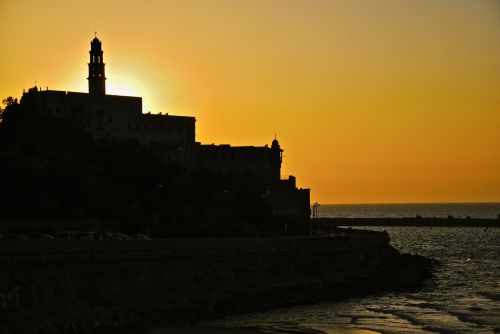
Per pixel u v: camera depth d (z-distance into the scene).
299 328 161.62
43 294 151.88
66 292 156.62
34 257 155.62
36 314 145.75
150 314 158.50
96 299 162.00
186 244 187.75
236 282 190.00
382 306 191.38
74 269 162.75
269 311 179.75
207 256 191.62
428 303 198.50
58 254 160.38
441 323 171.88
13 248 151.62
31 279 152.50
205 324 162.12
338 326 165.25
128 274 171.25
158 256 180.62
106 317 151.00
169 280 177.62
